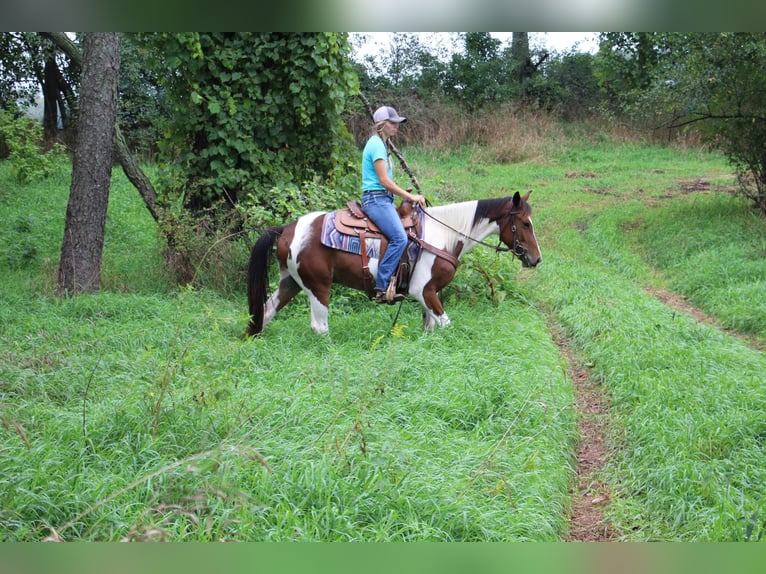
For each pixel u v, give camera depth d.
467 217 7.93
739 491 4.95
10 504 4.07
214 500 4.19
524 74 31.95
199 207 11.12
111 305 9.01
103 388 6.18
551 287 11.32
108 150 10.12
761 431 5.78
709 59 13.80
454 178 21.78
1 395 5.84
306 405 5.57
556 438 5.89
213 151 10.52
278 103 10.62
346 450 4.86
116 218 15.80
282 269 7.95
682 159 25.56
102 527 3.98
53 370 6.54
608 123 29.41
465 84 30.09
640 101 16.08
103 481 4.31
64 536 3.99
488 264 9.88
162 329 7.91
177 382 5.93
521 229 7.97
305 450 4.81
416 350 7.11
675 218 15.77
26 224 14.38
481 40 31.17
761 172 14.98
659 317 9.28
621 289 11.08
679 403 6.46
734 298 10.33
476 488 4.76
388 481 4.44
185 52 10.14
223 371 6.17
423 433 5.46
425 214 7.91
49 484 4.26
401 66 29.50
